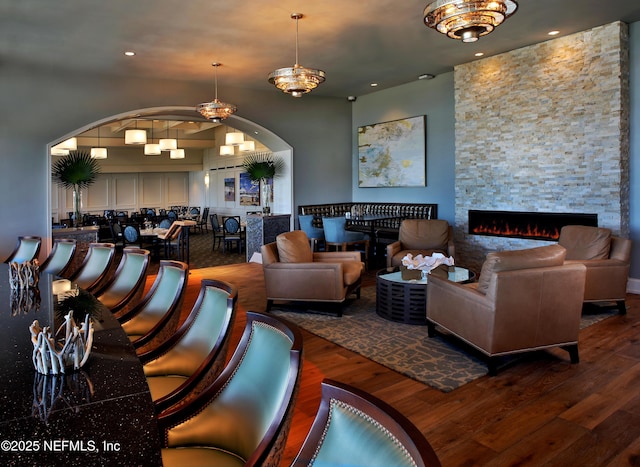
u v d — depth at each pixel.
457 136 7.61
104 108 7.46
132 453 1.12
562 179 6.28
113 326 2.21
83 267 4.17
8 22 5.07
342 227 7.73
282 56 6.62
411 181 8.87
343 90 9.22
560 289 3.53
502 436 2.63
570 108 6.14
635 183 5.86
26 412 1.32
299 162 9.53
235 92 8.67
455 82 7.56
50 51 6.16
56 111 7.05
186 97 8.17
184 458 1.57
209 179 16.83
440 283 4.08
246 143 11.72
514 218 6.92
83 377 1.58
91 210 16.05
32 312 2.47
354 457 1.00
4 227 6.69
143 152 16.38
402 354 3.94
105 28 5.31
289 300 5.19
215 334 2.25
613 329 4.56
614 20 5.58
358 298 5.90
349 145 10.25
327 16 5.07
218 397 1.69
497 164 7.05
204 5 4.70
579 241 5.48
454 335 4.04
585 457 2.42
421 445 0.88
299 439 2.64
